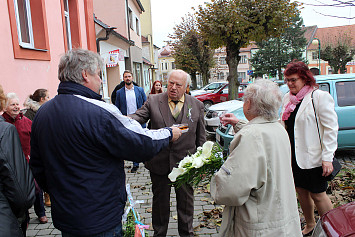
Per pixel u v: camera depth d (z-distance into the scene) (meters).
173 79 2.73
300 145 2.80
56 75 6.97
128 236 2.35
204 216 3.73
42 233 3.47
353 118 5.37
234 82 12.77
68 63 1.67
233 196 1.70
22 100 5.39
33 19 6.23
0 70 4.75
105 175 1.65
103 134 1.60
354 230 1.87
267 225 1.75
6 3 4.98
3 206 1.62
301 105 2.78
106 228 1.65
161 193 2.88
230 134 5.36
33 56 5.82
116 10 17.69
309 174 2.78
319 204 2.83
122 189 1.77
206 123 7.97
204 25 11.82
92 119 1.59
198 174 2.08
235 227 1.86
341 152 6.38
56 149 1.61
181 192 2.86
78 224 1.60
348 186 4.33
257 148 1.72
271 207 1.76
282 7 11.23
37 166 1.77
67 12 8.35
